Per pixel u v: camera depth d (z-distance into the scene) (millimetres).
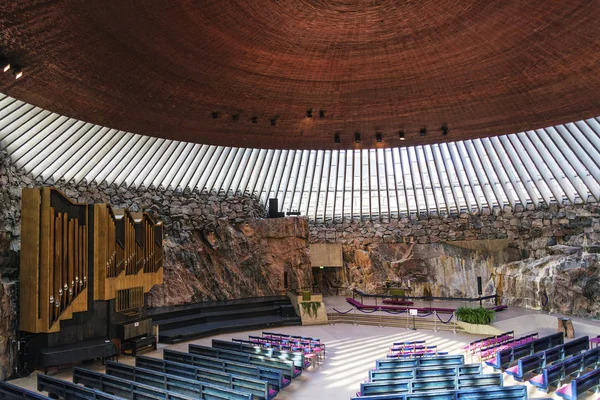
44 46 7754
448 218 22766
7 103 11672
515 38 8375
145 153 17531
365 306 19750
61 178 16188
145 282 13859
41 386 8742
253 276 21234
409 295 22141
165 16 7387
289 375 9984
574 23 7758
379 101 11086
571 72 9492
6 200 12289
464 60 9227
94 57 8359
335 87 10352
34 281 10734
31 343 11016
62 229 11164
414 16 7836
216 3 7273
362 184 22625
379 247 23719
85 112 10859
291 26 8078
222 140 13703
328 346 14023
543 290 18328
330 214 24156
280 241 22203
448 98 10914
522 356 10875
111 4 6828
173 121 11914
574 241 19672
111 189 17953
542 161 18547
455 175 21062
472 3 7445
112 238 12234
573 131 16031
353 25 8094
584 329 15203
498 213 21750
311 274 22250
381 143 14344
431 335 15570
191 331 15617
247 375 9695
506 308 18938
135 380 9258
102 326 12305
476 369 9477
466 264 22094
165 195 19828
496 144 18547
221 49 8656
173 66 9109
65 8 6742
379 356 12711
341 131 13109
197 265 19891
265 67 9422
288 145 14391
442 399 7531
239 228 21625
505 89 10391
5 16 6703
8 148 13094
